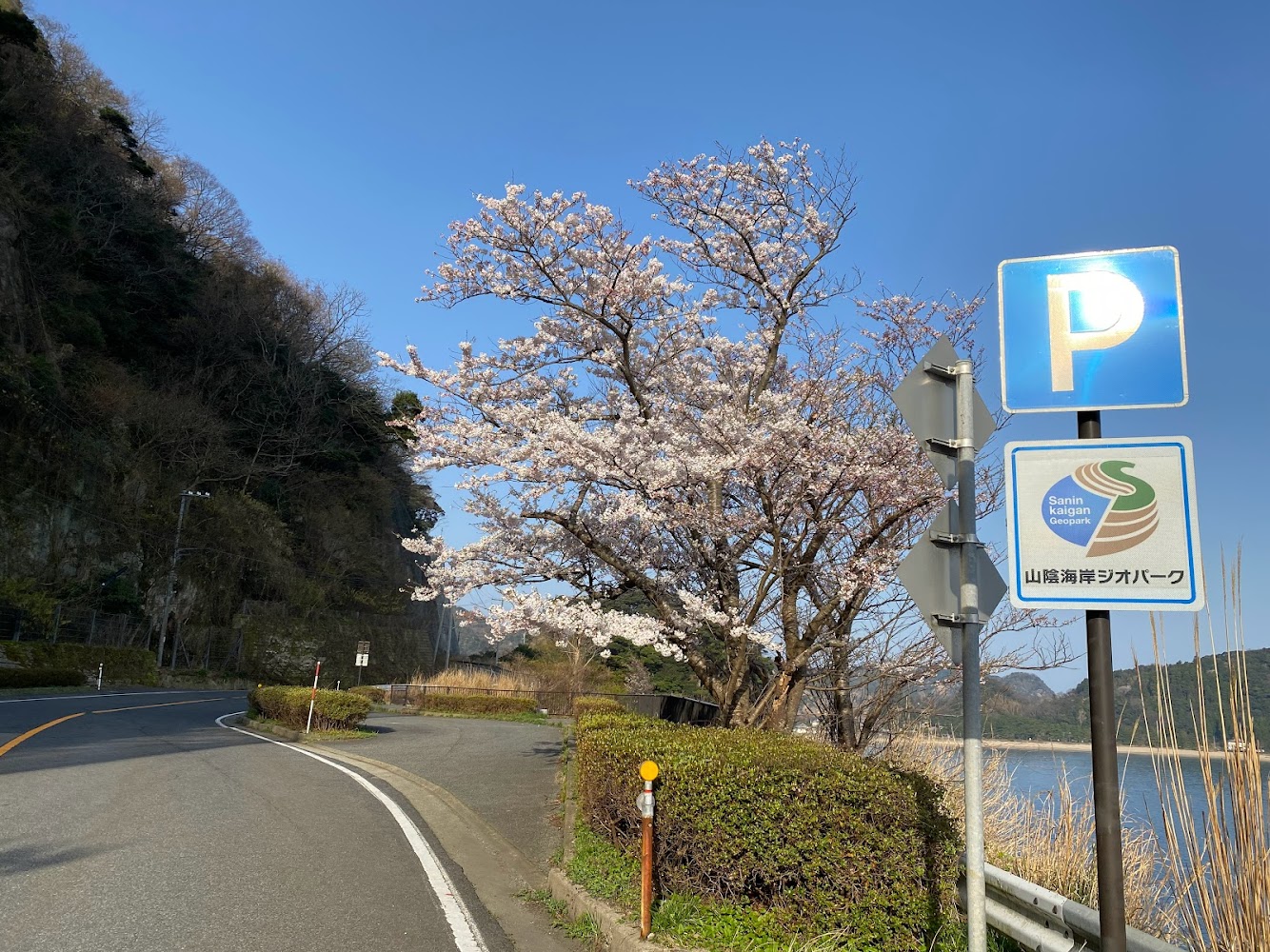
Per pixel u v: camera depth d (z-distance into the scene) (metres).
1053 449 4.12
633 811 6.16
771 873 4.95
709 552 10.33
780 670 9.48
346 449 57.56
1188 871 4.47
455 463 10.77
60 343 40.38
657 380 11.79
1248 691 4.21
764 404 10.26
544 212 11.36
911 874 4.88
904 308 10.40
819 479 9.10
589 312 11.29
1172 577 3.88
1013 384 4.29
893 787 4.95
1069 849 6.41
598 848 6.81
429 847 7.86
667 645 9.68
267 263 61.44
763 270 11.34
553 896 6.36
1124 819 5.97
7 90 40.47
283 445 55.44
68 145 44.19
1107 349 4.19
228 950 4.90
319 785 11.25
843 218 11.27
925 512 9.04
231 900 5.86
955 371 4.59
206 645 44.53
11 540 33.03
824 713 10.12
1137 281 4.21
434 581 11.01
